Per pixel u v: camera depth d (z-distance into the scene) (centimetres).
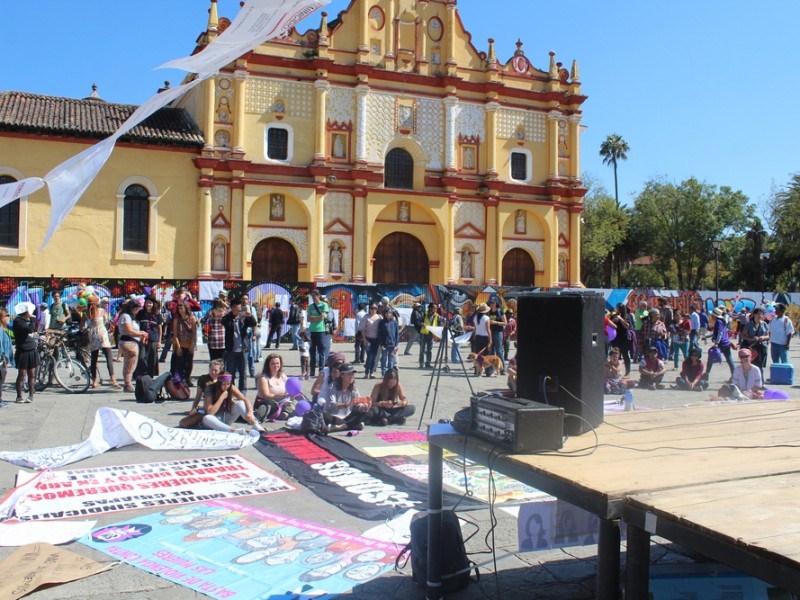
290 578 546
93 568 553
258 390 1195
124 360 1515
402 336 3123
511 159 3834
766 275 6016
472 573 568
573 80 3916
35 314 2417
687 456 431
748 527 309
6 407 1299
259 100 3344
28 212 2981
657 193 6488
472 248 3722
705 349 2984
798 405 621
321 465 894
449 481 841
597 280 7606
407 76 3578
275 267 3409
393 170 3634
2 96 3122
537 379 488
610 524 379
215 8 3247
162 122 3297
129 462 895
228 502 735
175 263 3197
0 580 522
